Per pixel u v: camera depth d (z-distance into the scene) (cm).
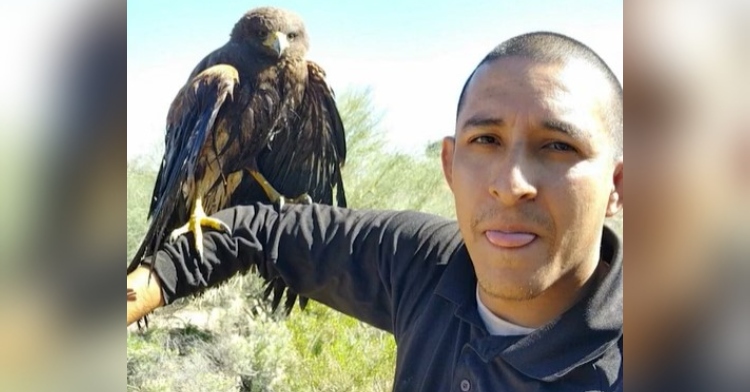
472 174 79
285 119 153
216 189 148
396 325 100
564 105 76
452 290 89
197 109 147
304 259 110
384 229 106
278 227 113
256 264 115
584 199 77
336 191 162
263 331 175
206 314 173
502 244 78
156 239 121
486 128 77
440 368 89
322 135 158
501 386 82
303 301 133
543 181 76
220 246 115
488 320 86
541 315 82
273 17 152
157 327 171
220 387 164
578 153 76
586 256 80
